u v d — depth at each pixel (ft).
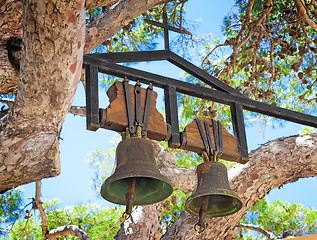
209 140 10.35
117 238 15.42
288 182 15.02
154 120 9.81
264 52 21.84
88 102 9.38
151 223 15.56
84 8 8.66
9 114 9.70
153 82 10.33
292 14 19.43
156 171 9.14
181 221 14.49
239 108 11.32
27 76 8.95
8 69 11.60
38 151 9.89
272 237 17.53
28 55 8.71
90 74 9.53
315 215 22.94
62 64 8.80
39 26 8.36
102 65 9.74
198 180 10.10
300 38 20.71
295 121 12.23
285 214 23.20
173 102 10.34
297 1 16.84
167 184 9.77
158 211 16.10
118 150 9.33
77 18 8.49
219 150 10.39
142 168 8.96
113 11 11.77
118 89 9.64
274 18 21.04
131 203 9.07
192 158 22.06
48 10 8.18
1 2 11.52
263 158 14.62
